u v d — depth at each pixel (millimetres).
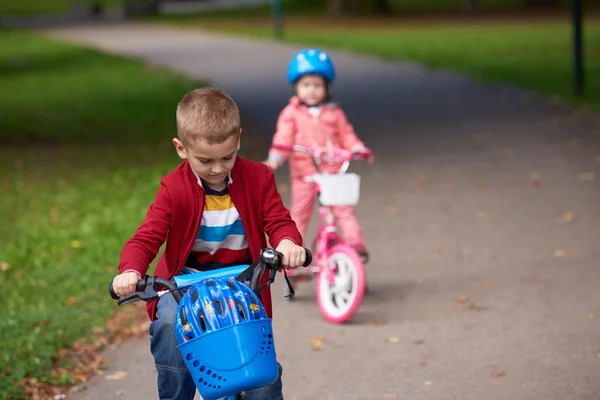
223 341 4355
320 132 9195
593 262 10273
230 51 41281
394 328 8523
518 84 26203
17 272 10773
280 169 16312
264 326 4445
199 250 5176
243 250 5219
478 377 7289
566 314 8648
